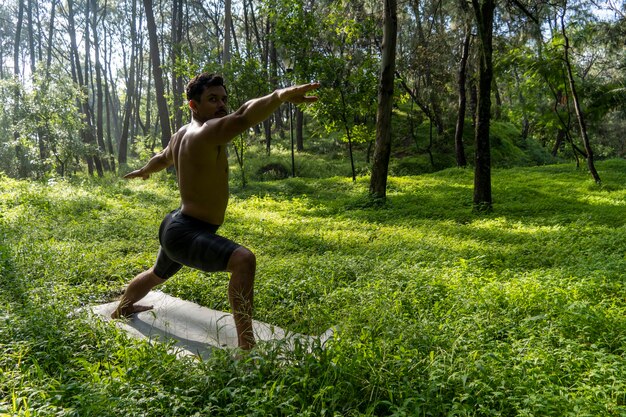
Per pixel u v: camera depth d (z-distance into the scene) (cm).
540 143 3828
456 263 659
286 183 2034
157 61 2380
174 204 1406
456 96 2766
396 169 2625
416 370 311
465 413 262
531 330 403
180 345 400
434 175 2189
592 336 398
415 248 789
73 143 2353
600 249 738
